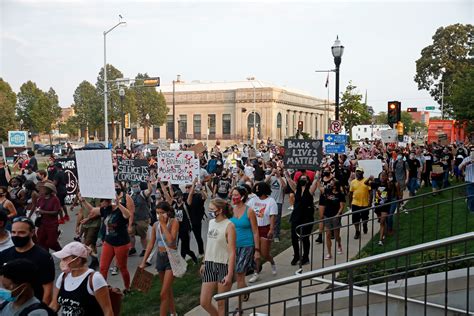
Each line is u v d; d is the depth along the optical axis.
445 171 18.67
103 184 8.16
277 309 7.45
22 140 29.23
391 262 7.95
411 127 124.00
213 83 96.50
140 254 11.50
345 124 41.56
